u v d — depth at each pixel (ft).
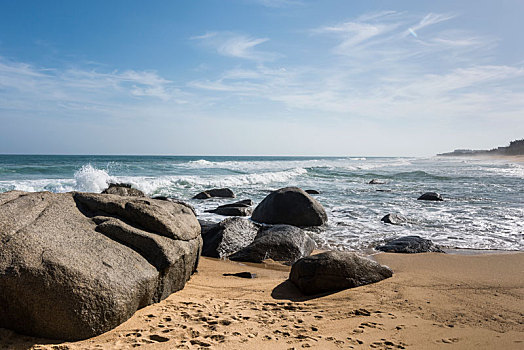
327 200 51.65
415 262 22.35
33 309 10.68
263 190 62.13
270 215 35.32
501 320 13.50
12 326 10.94
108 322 11.39
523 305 15.15
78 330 10.85
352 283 17.43
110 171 90.68
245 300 15.57
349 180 85.56
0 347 10.12
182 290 16.08
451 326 12.88
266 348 10.89
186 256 15.93
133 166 110.42
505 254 24.52
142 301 13.11
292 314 13.96
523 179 89.40
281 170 105.60
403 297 16.07
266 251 23.68
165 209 16.62
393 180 87.15
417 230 32.60
